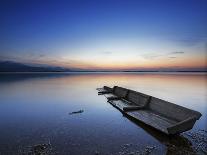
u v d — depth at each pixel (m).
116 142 7.69
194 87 32.91
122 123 10.24
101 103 16.33
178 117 9.08
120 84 40.44
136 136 8.31
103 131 9.00
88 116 11.91
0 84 39.78
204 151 6.82
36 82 47.06
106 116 11.82
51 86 34.78
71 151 6.89
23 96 21.27
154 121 9.39
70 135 8.50
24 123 10.52
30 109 14.34
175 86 35.12
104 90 24.33
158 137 8.20
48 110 13.91
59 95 21.95
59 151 6.89
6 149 7.09
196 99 19.72
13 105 16.00
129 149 7.04
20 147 7.25
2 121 10.99
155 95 22.73
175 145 7.35
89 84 40.34
